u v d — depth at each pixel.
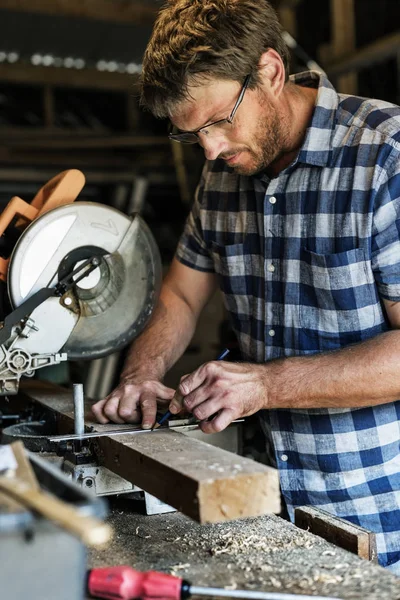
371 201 1.45
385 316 1.53
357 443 1.58
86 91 5.49
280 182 1.58
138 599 1.00
